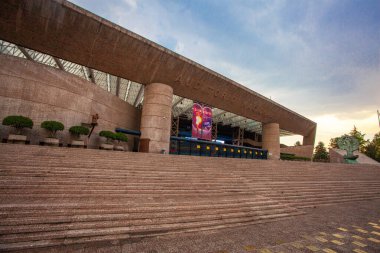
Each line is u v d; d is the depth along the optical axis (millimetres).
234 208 7082
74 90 16453
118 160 10328
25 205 5062
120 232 4938
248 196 8695
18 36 15570
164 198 7117
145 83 21656
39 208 5117
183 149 23672
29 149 9375
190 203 6766
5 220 4504
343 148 33125
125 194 7000
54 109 15234
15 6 14055
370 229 6367
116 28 16766
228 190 9086
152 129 20938
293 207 8547
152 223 5457
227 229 5836
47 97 14969
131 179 8359
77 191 6613
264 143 36062
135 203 6152
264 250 4582
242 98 28922
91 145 17531
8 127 13312
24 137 12820
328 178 15125
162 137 21141
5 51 18938
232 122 42344
